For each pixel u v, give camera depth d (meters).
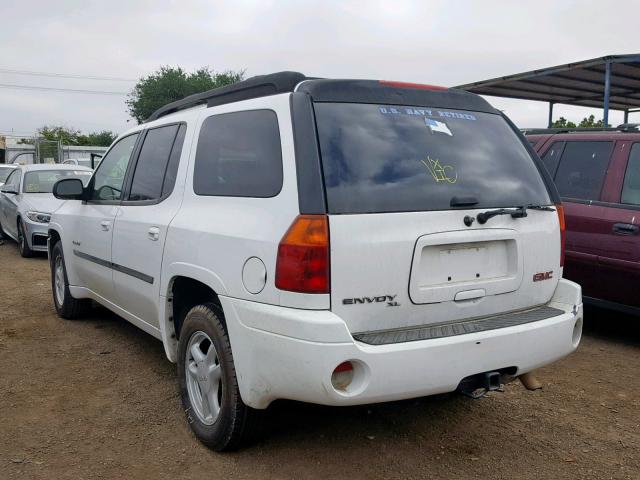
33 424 3.91
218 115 3.79
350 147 3.10
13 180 12.30
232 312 3.18
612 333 6.12
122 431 3.82
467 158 3.45
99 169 5.51
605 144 5.79
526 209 3.49
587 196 5.74
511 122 3.94
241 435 3.39
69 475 3.30
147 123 4.93
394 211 3.04
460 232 3.20
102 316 6.48
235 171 3.48
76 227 5.69
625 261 5.32
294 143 3.07
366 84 3.38
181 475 3.30
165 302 3.94
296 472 3.33
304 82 3.29
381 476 3.30
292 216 2.94
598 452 3.62
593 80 10.54
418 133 3.36
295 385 2.90
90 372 4.84
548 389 4.59
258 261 3.05
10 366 4.97
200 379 3.62
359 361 2.83
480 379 3.16
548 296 3.69
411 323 3.11
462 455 3.55
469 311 3.30
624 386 4.67
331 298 2.88
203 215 3.59
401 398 2.95
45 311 6.73
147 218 4.22
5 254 11.21
